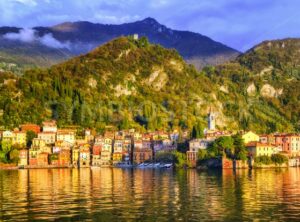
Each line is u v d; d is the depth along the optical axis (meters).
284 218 105.81
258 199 133.00
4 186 173.12
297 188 159.00
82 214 111.88
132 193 148.75
